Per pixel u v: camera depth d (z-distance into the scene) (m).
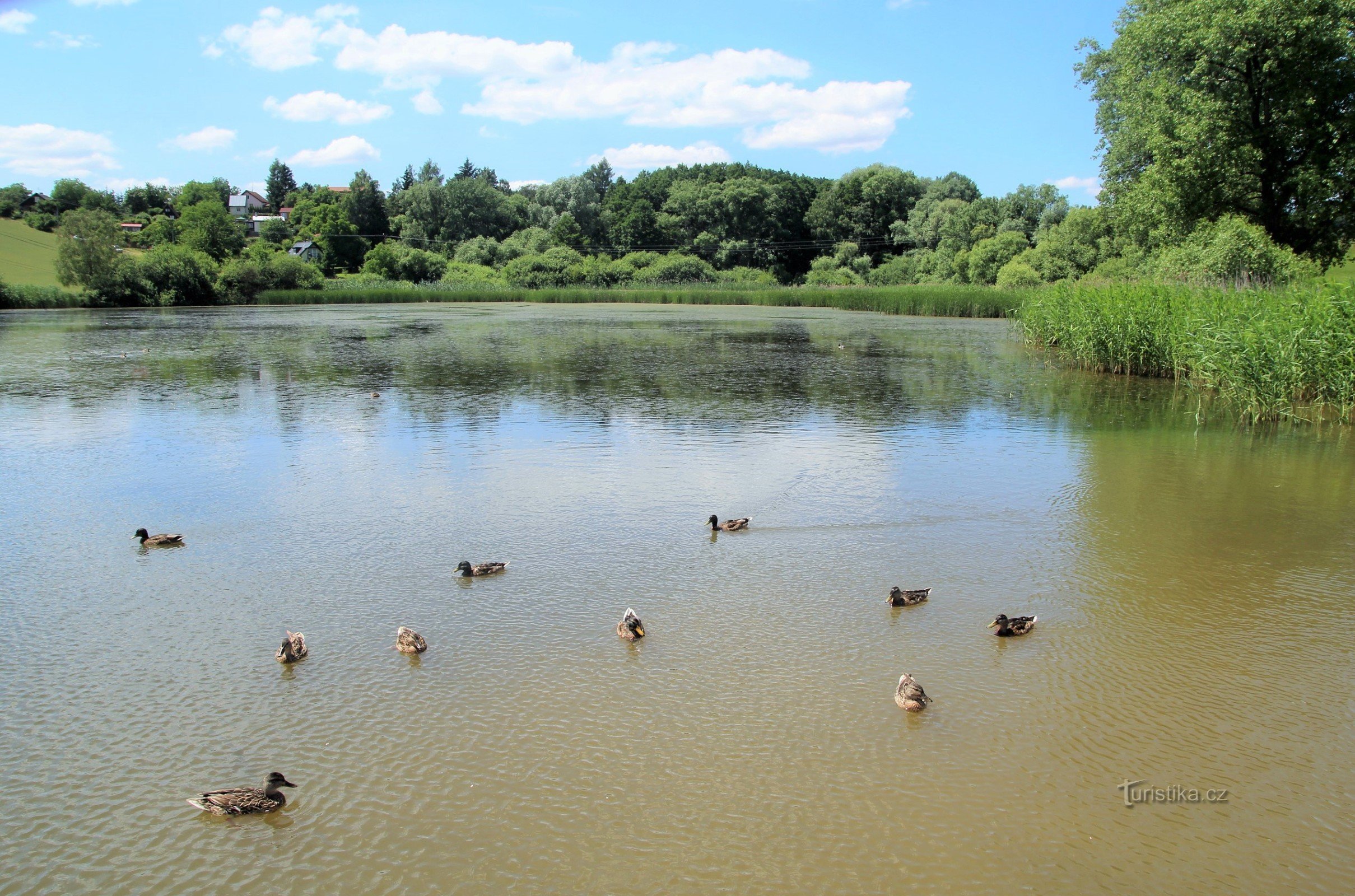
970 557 13.02
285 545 13.58
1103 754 8.07
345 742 8.30
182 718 8.73
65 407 25.47
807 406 25.98
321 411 24.84
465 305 97.50
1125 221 48.38
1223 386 25.97
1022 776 7.74
